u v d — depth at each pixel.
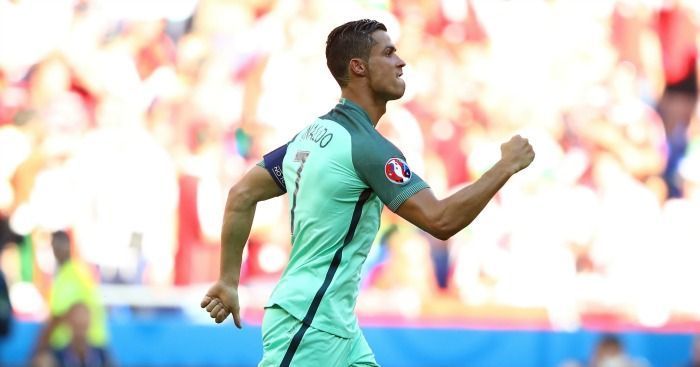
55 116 37.88
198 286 37.16
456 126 40.56
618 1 42.97
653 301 40.28
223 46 39.38
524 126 41.28
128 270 36.97
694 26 43.41
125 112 38.31
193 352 35.25
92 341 31.80
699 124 42.78
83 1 38.78
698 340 37.47
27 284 36.12
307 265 13.66
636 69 42.88
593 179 41.19
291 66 39.62
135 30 38.97
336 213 13.54
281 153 14.41
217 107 38.84
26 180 37.06
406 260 38.06
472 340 36.94
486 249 39.09
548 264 39.53
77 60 38.41
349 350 13.89
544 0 42.41
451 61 41.09
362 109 13.89
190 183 37.88
